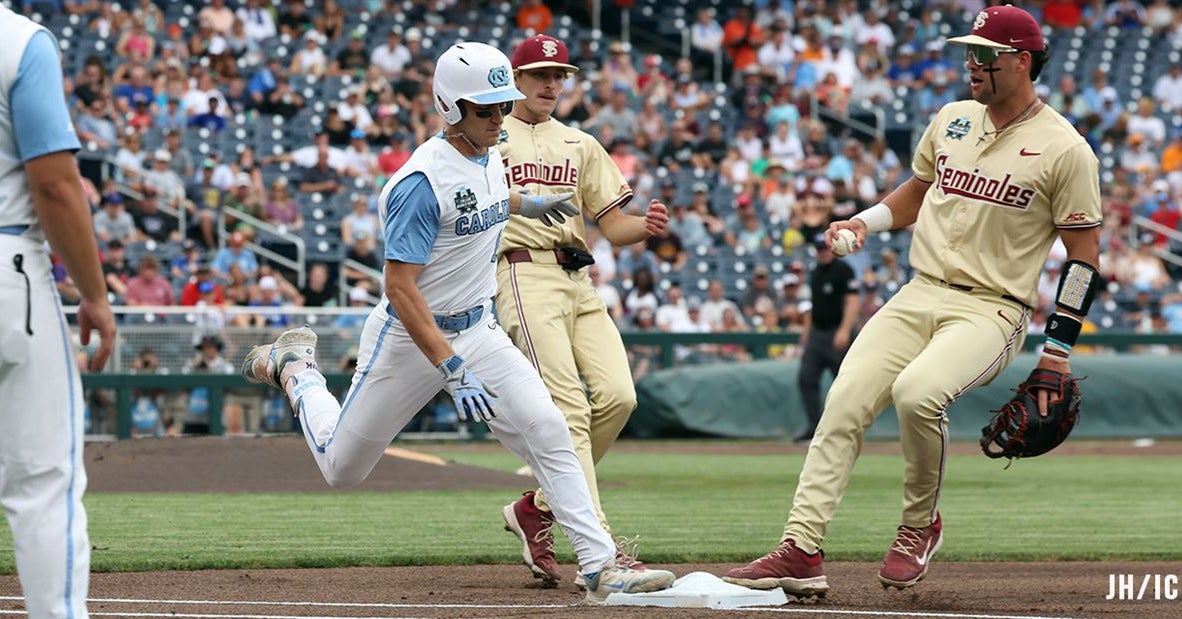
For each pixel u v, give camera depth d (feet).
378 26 287.89
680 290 235.20
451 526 108.47
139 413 192.65
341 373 197.98
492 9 302.66
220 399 195.42
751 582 68.80
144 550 90.07
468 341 65.46
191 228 229.66
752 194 267.39
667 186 255.09
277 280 218.18
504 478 148.56
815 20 312.50
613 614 63.77
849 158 276.82
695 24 316.60
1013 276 71.20
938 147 73.26
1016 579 81.35
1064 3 339.98
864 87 307.37
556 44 79.36
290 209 237.04
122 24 262.88
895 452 202.59
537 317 76.18
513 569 84.12
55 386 46.80
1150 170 299.17
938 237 72.23
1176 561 91.30
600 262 239.09
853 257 250.16
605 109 274.57
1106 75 325.21
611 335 79.20
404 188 62.18
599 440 78.54
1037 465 184.96
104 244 218.38
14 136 45.80
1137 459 196.03
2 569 78.43
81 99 239.50
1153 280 270.05
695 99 290.15
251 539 98.32
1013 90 70.23
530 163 78.54
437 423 213.87
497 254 71.51
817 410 198.49
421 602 68.95
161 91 249.75
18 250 46.14
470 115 62.69
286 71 270.67
